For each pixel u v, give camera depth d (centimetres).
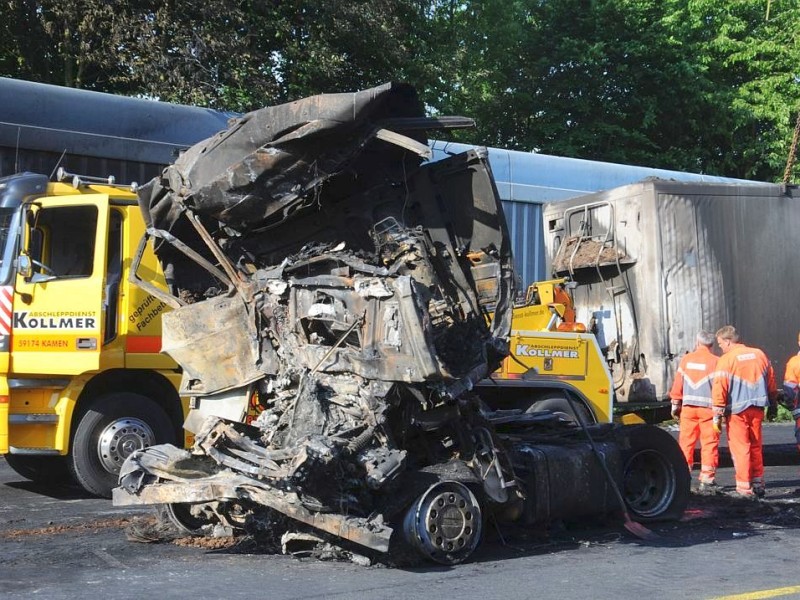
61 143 1298
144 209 834
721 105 3080
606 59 3036
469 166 789
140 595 620
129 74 2134
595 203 1352
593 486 834
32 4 2120
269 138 729
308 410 716
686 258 1286
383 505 711
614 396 1298
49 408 996
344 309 739
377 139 748
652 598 627
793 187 1367
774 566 726
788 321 1355
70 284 995
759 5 3231
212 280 866
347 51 2475
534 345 1149
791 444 1603
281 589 639
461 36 2928
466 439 768
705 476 1079
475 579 675
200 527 822
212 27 2147
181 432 1059
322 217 796
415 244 759
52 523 873
